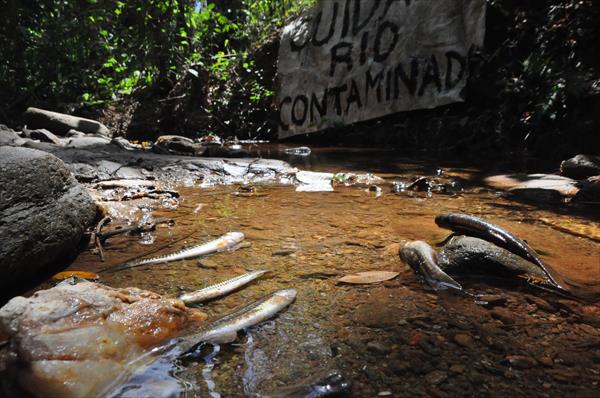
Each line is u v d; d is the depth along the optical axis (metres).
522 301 2.45
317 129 11.32
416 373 1.80
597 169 5.54
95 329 1.84
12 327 1.79
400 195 5.18
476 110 9.23
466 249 2.92
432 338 2.07
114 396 1.62
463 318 2.26
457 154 8.70
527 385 1.72
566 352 1.95
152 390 1.66
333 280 2.76
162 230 3.80
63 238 2.97
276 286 2.67
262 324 2.21
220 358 1.91
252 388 1.70
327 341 2.05
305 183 5.84
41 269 2.91
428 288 2.63
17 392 1.61
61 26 12.15
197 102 13.69
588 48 7.81
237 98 13.56
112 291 2.10
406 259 3.00
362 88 10.59
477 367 1.84
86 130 10.53
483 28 9.02
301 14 12.02
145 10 11.69
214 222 4.03
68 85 13.37
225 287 2.60
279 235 3.65
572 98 7.53
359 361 1.89
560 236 3.59
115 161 6.39
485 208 4.57
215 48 14.70
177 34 12.70
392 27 10.19
